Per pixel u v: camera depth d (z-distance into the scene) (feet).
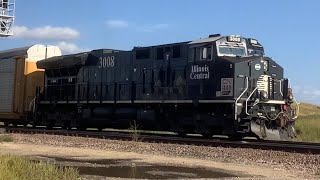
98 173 38.63
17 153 52.65
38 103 110.93
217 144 61.26
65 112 103.91
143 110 83.61
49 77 111.24
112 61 91.91
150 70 82.69
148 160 48.49
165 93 79.05
